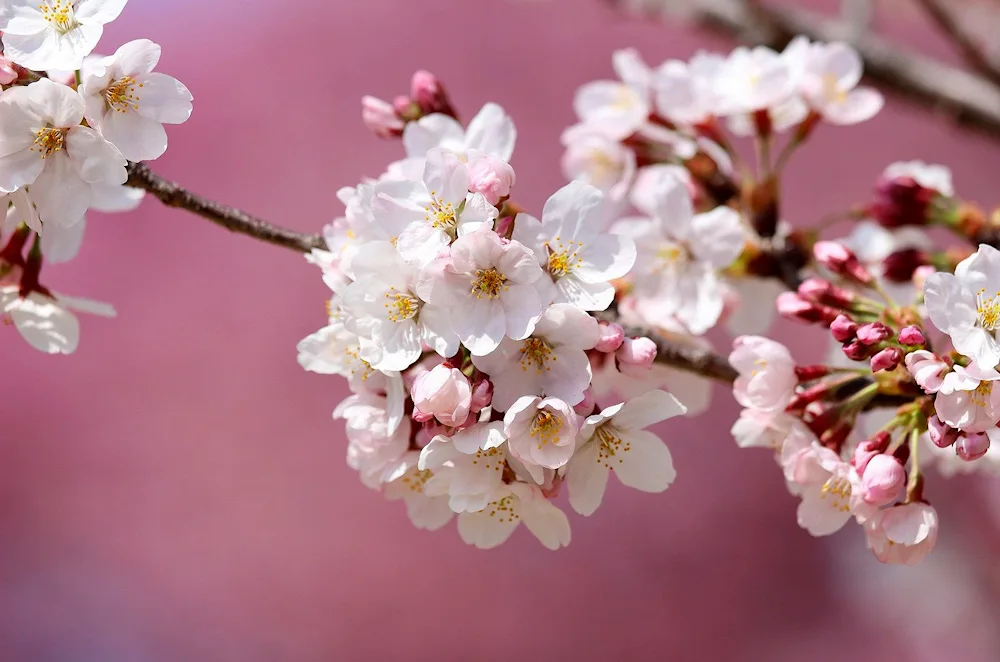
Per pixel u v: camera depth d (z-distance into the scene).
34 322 1.07
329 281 1.04
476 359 1.02
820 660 2.10
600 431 1.04
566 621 2.12
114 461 2.10
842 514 1.06
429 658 2.05
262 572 2.08
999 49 1.47
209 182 2.18
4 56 1.03
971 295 1.02
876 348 1.05
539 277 1.02
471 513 1.04
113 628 2.02
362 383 1.04
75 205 1.03
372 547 2.11
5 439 2.08
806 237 1.16
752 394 1.07
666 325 1.13
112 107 1.03
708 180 1.17
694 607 2.14
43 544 2.05
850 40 1.37
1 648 1.96
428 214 1.02
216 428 2.13
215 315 2.15
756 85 1.16
